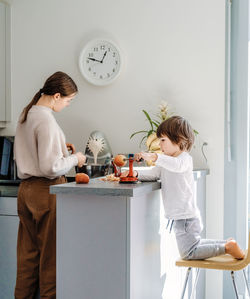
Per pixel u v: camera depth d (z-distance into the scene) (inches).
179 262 78.5
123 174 76.4
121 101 119.9
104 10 120.8
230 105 113.3
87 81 121.7
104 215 69.0
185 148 83.2
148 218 76.2
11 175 120.2
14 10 128.3
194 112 114.1
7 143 121.9
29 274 92.9
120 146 120.0
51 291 89.4
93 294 70.2
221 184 112.4
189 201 79.7
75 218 70.8
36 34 126.6
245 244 112.7
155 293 80.3
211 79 112.8
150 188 74.0
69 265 71.4
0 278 104.0
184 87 114.8
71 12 123.6
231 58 113.0
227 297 112.3
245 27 111.8
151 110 117.4
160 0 116.1
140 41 118.0
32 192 89.5
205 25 113.0
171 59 115.6
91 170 97.7
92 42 119.9
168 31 115.7
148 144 102.1
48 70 126.0
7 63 128.0
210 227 113.1
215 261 78.4
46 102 91.7
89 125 122.8
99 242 69.5
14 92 128.6
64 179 93.1
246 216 112.4
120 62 118.4
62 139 93.4
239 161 112.3
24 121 90.5
